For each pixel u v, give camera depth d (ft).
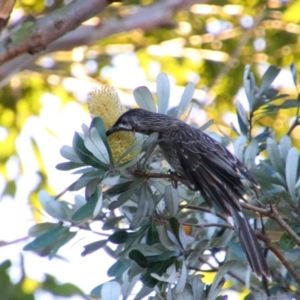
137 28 44.80
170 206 27.14
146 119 29.81
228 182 28.91
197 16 61.67
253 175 29.91
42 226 30.27
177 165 30.27
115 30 44.09
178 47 61.16
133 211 28.45
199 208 28.22
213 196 28.84
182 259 26.68
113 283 24.89
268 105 33.68
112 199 28.99
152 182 27.96
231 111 58.95
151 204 26.96
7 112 61.46
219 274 26.25
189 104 30.73
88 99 27.04
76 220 25.07
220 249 32.65
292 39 60.64
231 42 61.05
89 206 25.21
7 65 37.70
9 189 58.34
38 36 27.63
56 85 61.77
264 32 60.75
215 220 31.09
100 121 25.36
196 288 26.37
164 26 45.47
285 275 31.63
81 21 27.96
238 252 30.76
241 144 31.40
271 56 60.49
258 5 59.52
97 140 25.25
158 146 30.30
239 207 28.12
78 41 42.75
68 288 42.70
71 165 26.25
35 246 29.50
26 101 61.77
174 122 30.19
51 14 27.76
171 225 26.58
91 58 61.72
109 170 25.55
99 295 31.22
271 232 29.81
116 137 26.25
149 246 26.96
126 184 26.78
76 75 61.82
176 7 45.55
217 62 60.90
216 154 29.73
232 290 34.94
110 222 28.40
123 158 25.98
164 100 30.22
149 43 61.62
